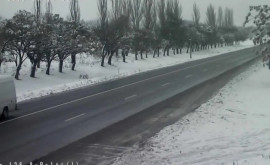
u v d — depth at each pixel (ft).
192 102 70.64
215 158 35.68
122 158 36.65
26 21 102.94
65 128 50.24
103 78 117.08
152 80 108.88
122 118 56.90
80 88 94.89
